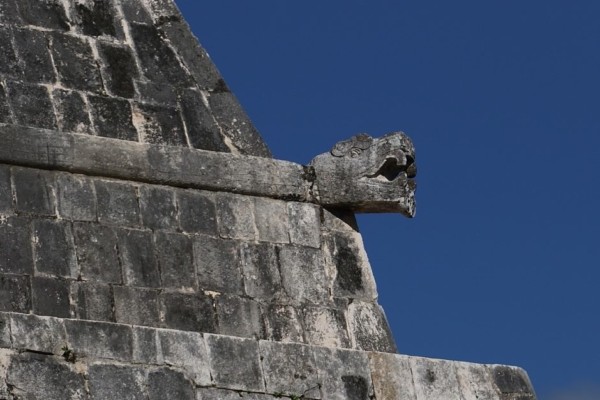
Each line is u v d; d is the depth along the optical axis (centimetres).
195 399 4331
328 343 4684
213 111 4872
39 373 4159
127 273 4516
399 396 4603
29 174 4512
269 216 4762
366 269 4838
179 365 4341
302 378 4494
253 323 4616
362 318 4769
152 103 4797
